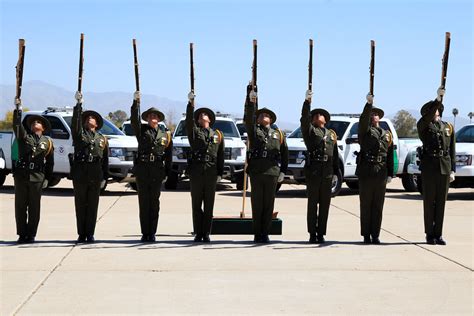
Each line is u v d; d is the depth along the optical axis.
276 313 6.88
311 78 10.36
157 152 10.62
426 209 10.80
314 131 10.62
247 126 10.56
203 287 7.84
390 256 9.71
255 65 10.41
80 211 10.55
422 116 10.75
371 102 10.43
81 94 10.30
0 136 19.81
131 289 7.72
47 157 10.51
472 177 17.05
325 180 10.61
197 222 10.72
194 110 10.55
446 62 10.37
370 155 10.62
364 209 10.73
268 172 10.55
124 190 19.95
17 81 10.10
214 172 10.61
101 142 10.57
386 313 6.92
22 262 9.05
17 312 6.82
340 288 7.87
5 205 15.75
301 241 10.91
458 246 10.61
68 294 7.49
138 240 10.84
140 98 10.45
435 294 7.64
